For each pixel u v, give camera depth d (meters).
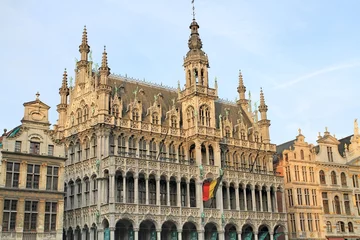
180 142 73.56
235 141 80.19
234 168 79.12
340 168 93.44
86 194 66.50
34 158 57.66
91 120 67.38
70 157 71.12
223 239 70.06
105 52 68.81
